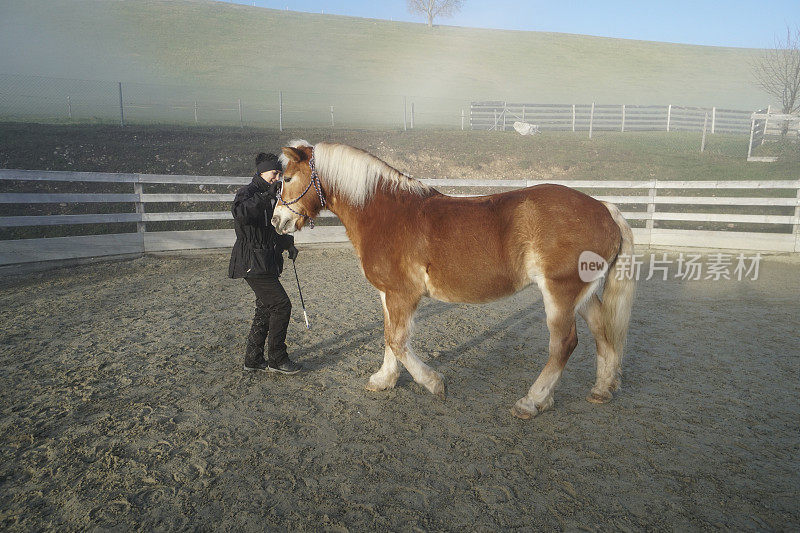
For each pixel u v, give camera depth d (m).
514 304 6.48
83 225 9.80
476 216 3.35
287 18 58.53
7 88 24.48
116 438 3.23
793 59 20.48
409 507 2.59
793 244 9.11
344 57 44.56
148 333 5.16
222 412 3.60
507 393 3.93
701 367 4.40
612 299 3.55
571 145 17.39
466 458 3.04
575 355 4.76
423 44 52.91
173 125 16.16
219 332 5.22
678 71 46.28
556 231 3.23
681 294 6.84
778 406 3.67
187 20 50.38
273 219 3.86
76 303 6.14
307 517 2.52
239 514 2.54
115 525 2.46
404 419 3.52
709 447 3.14
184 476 2.85
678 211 12.42
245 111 24.39
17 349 4.68
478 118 22.94
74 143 12.77
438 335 5.29
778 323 5.57
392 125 21.59
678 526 2.44
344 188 3.66
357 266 8.55
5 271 7.46
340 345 4.95
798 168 13.84
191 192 11.84
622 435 3.29
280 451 3.11
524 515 2.53
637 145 17.78
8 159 11.38
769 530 2.41
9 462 2.96
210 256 8.99
